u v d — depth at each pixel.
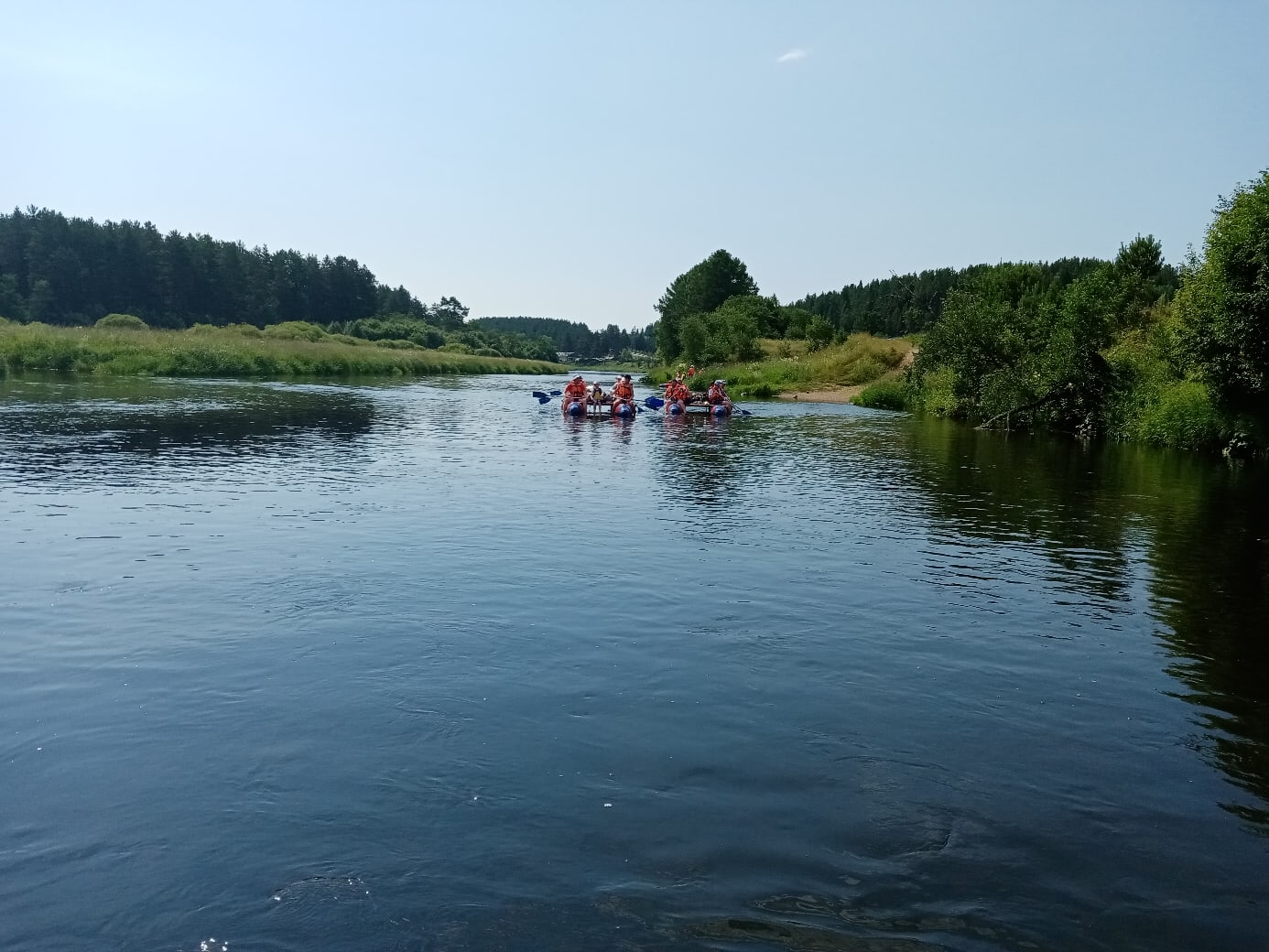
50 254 114.38
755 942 4.35
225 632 8.61
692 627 9.07
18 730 6.53
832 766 6.19
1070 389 31.41
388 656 8.04
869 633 9.01
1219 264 23.95
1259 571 11.67
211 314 127.25
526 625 8.96
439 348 127.31
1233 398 24.83
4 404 30.78
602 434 28.69
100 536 12.27
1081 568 11.77
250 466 18.98
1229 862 5.13
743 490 17.70
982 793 5.88
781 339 89.19
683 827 5.38
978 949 4.33
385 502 15.34
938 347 44.31
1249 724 7.03
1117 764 6.32
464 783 5.85
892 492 17.77
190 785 5.78
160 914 4.53
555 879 4.84
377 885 4.77
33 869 4.89
